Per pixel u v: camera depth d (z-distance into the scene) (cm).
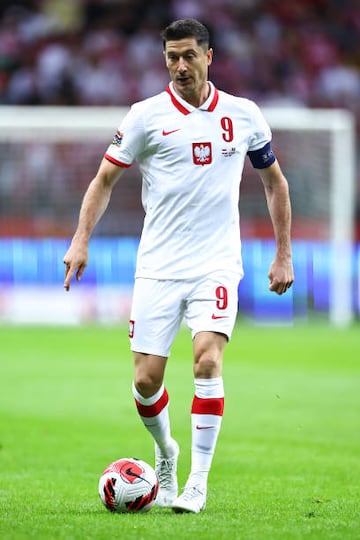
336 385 4466
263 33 9456
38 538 1759
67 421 3575
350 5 9831
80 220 2170
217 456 2955
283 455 2970
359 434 3347
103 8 9412
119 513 2044
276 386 4425
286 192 2267
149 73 8994
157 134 2145
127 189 7444
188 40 2100
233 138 2166
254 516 2022
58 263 7419
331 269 7544
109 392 4241
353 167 8875
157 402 2170
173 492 2214
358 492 2394
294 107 9156
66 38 9194
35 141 7594
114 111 8056
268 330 6994
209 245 2150
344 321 7506
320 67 9444
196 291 2134
